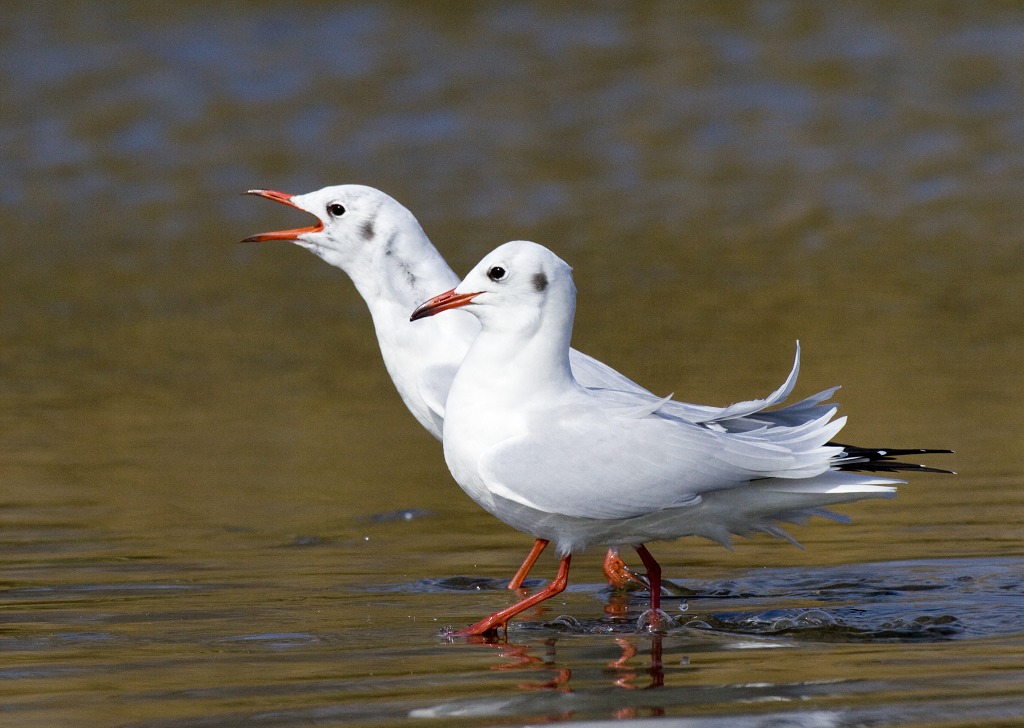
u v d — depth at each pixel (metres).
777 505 9.70
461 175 29.53
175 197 28.34
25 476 14.25
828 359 18.42
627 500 9.59
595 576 11.09
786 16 41.69
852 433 15.12
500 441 9.80
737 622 9.63
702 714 7.65
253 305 22.06
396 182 28.97
